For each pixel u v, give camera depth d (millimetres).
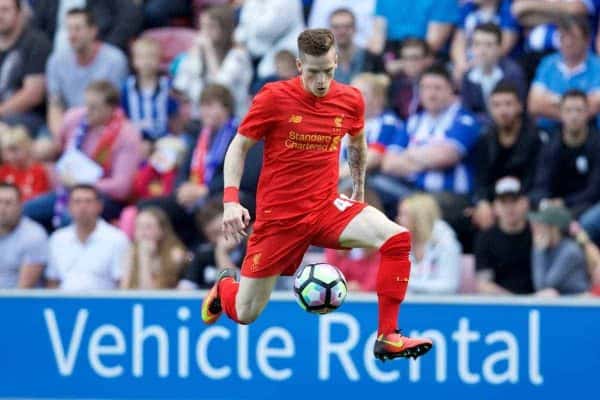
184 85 45688
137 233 38781
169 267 38594
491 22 42719
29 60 47531
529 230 36812
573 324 32000
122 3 48719
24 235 40125
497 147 40344
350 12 43719
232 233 23953
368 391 32500
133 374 33469
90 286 39500
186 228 40844
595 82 41938
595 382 31922
